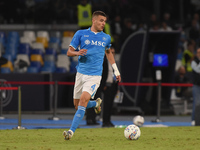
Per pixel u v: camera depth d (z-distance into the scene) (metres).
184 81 60.78
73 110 57.72
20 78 56.38
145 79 56.69
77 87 28.00
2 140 27.69
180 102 60.69
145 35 54.22
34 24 74.75
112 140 27.67
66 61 68.19
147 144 25.56
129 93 56.19
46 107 57.25
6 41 70.19
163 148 23.81
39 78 56.41
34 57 67.38
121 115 55.34
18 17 76.25
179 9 88.31
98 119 48.91
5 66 65.56
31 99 56.44
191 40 75.00
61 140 27.59
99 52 27.31
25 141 27.09
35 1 77.81
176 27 79.50
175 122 47.91
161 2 87.75
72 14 76.56
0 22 76.12
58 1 76.56
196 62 43.72
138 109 55.50
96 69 27.20
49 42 71.81
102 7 74.19
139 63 55.09
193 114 44.22
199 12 89.81
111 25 70.62
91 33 27.39
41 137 29.44
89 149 23.00
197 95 43.75
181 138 29.19
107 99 38.62
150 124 45.47
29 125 42.78
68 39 71.06
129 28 68.00
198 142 26.78
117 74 29.03
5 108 56.34
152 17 73.12
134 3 86.69
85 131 33.97
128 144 25.47
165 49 56.12
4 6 75.94
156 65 55.50
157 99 53.91
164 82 56.97
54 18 76.19
